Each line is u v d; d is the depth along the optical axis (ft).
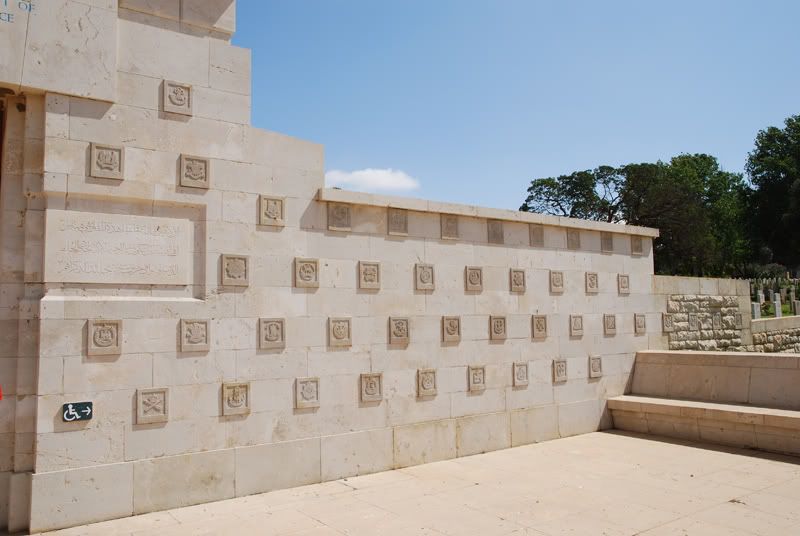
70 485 22.34
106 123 24.25
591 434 39.83
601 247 42.80
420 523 22.66
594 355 41.32
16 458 22.16
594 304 41.81
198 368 25.58
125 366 23.90
